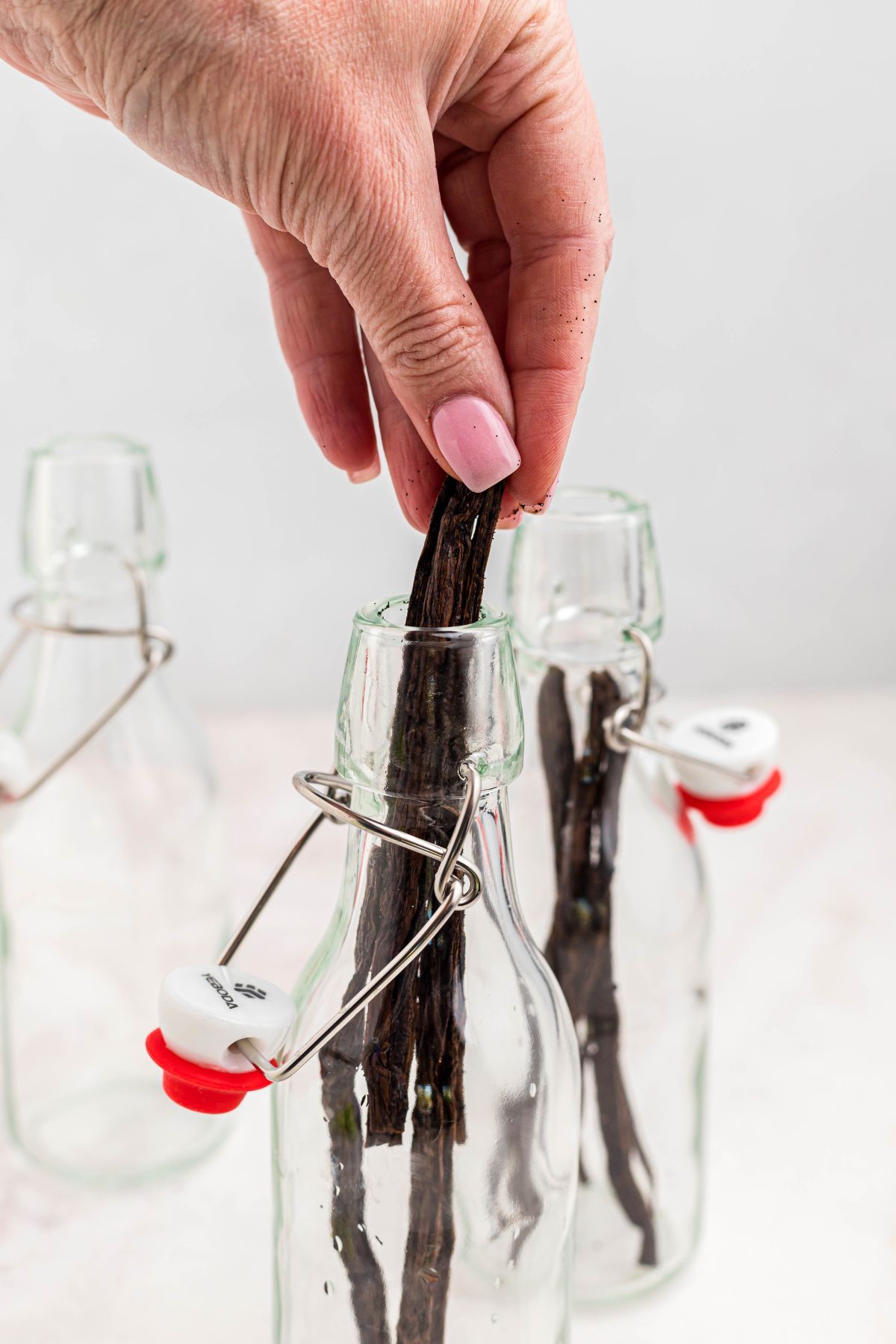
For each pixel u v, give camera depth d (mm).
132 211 874
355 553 958
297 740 830
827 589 977
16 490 915
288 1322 356
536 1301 353
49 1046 486
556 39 349
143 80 324
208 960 503
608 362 924
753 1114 505
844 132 878
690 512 958
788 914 622
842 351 923
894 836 699
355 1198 342
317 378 416
